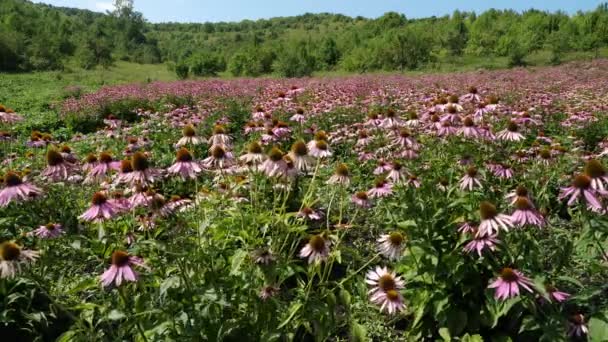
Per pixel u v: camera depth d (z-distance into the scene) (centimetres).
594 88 1756
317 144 411
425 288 393
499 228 353
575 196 350
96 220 375
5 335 359
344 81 2486
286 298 385
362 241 532
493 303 363
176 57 8338
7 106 1962
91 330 297
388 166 534
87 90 2506
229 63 5869
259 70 5494
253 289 332
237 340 325
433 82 2288
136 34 10356
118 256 289
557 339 332
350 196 601
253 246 361
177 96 1858
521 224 334
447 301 382
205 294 299
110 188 490
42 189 400
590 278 414
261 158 398
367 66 5350
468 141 530
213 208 451
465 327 383
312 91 1631
